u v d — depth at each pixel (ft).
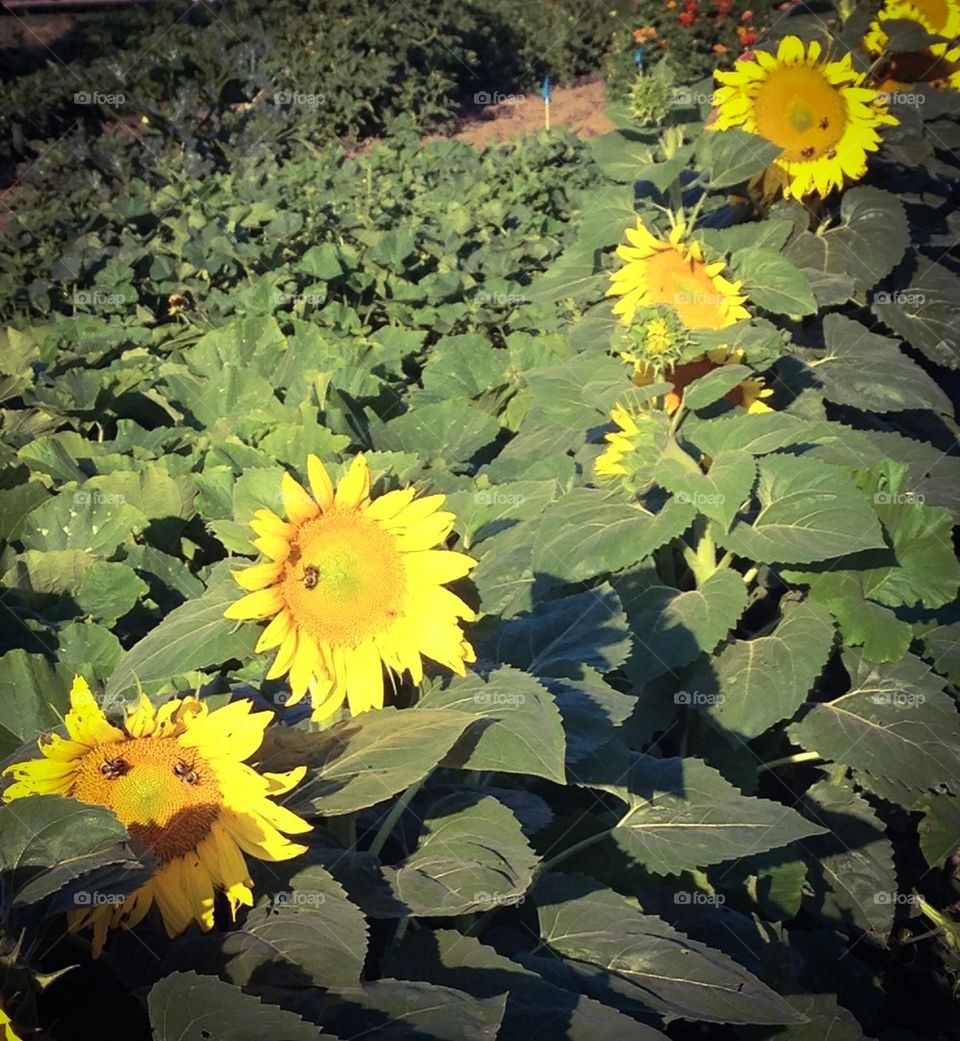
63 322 26.53
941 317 20.06
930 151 20.43
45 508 15.28
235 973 7.77
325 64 52.60
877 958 14.73
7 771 7.67
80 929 8.09
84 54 52.95
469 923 10.41
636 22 58.13
